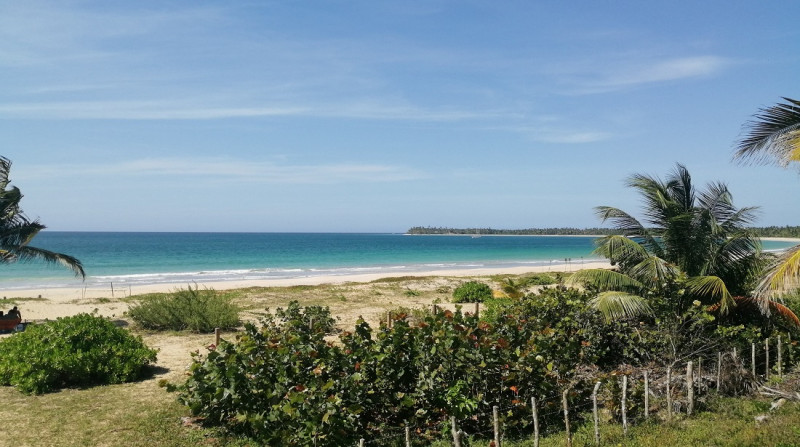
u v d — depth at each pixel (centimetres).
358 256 8150
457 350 855
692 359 1112
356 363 842
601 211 1414
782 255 974
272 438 741
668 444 775
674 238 1326
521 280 3294
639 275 1279
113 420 920
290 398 737
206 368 886
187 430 882
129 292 3234
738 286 1291
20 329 1764
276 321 1978
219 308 1877
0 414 946
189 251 9194
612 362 1177
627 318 1198
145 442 830
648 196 1380
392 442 813
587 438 827
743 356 1158
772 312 1250
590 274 1247
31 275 4647
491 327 959
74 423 905
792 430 790
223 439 842
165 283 3938
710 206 1357
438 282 3606
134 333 1783
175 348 1554
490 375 868
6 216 1823
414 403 829
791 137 977
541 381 871
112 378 1154
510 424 827
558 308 1216
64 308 2411
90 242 13175
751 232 1276
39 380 1070
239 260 6862
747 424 852
